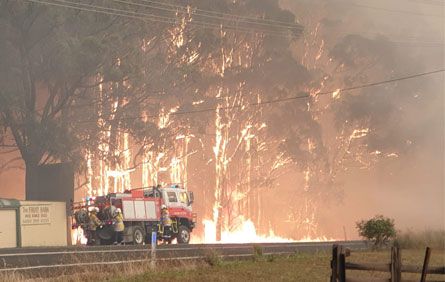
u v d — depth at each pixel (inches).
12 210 1737.2
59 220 1829.5
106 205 1743.4
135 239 1759.4
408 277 823.7
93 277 879.1
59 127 2444.6
